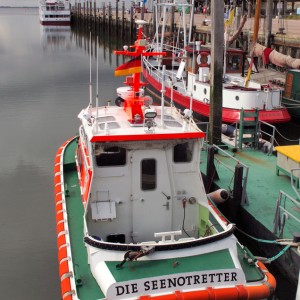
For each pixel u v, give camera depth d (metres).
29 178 11.84
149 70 21.91
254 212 7.75
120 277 4.89
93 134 5.84
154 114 6.11
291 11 43.41
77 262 5.66
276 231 6.99
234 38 19.00
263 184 8.94
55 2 79.25
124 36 52.12
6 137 15.38
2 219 9.57
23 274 7.59
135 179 6.15
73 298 4.96
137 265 5.03
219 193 8.02
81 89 23.89
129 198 6.21
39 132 16.00
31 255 8.17
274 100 15.22
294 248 6.52
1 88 24.05
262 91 15.01
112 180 6.11
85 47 46.38
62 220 6.54
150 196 6.25
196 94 16.95
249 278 5.38
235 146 11.13
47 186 11.34
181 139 6.07
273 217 7.55
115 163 6.05
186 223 6.46
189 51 17.77
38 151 13.94
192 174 6.30
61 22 80.00
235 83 16.39
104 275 4.95
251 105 15.01
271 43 25.45
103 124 6.44
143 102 6.83
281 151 8.96
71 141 10.59
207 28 34.62
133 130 6.07
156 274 4.94
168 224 6.39
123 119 6.73
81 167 7.56
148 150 6.07
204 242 5.26
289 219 7.41
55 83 25.58
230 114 14.91
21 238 8.79
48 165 12.77
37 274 7.59
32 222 9.45
